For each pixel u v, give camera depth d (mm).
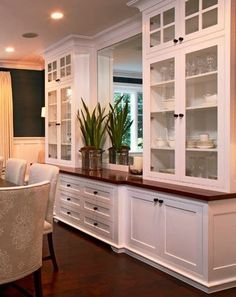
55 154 5754
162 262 3229
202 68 3098
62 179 4914
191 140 3205
